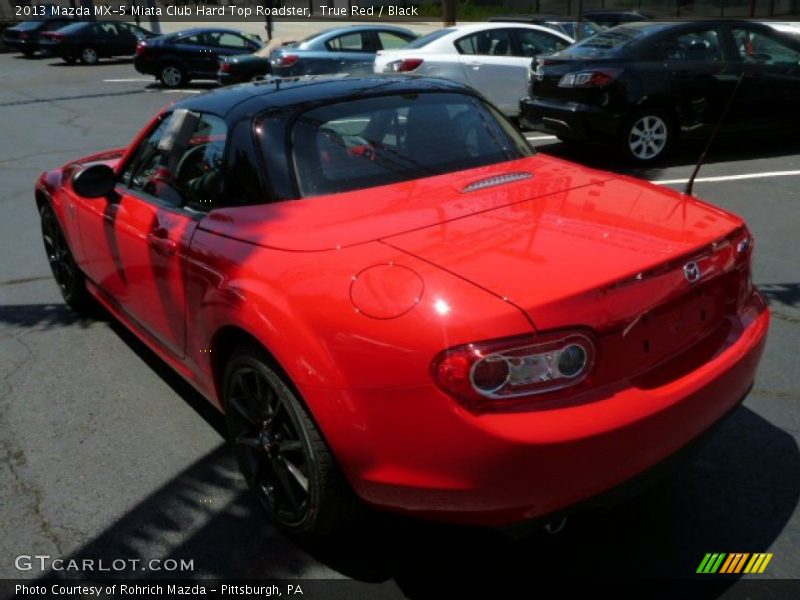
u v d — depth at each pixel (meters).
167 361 3.52
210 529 2.74
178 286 2.99
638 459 2.12
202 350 2.94
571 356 2.02
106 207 3.72
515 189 2.78
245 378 2.64
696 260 2.33
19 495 2.96
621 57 7.80
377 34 13.32
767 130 8.32
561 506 2.05
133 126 12.32
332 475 2.33
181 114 3.44
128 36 24.39
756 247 5.37
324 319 2.19
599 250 2.27
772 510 2.71
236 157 2.92
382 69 10.13
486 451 1.96
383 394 2.07
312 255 2.39
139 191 3.59
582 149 9.18
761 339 2.57
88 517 2.83
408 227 2.46
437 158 3.07
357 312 2.13
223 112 3.12
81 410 3.61
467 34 10.00
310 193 2.78
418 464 2.07
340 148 2.92
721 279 2.47
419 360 2.00
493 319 1.97
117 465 3.15
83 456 3.22
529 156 3.32
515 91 10.17
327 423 2.20
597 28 14.89
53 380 3.93
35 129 12.25
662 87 7.82
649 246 2.31
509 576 2.46
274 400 2.55
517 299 2.02
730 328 2.55
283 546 2.64
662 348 2.27
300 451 2.43
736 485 2.85
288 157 2.83
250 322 2.39
